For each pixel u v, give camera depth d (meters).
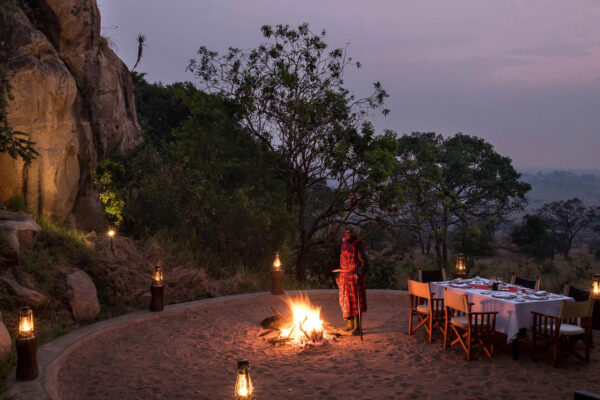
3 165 10.28
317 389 5.96
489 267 18.02
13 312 7.64
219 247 13.41
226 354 7.31
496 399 5.64
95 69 13.52
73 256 10.20
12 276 8.34
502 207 32.62
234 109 13.09
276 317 9.03
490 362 6.92
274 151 13.39
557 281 14.78
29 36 10.77
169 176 13.73
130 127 16.39
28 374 5.77
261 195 14.52
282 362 6.96
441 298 8.26
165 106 25.14
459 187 30.89
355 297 8.32
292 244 14.21
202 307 10.09
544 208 62.19
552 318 6.74
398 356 7.21
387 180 12.50
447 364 6.85
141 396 5.73
